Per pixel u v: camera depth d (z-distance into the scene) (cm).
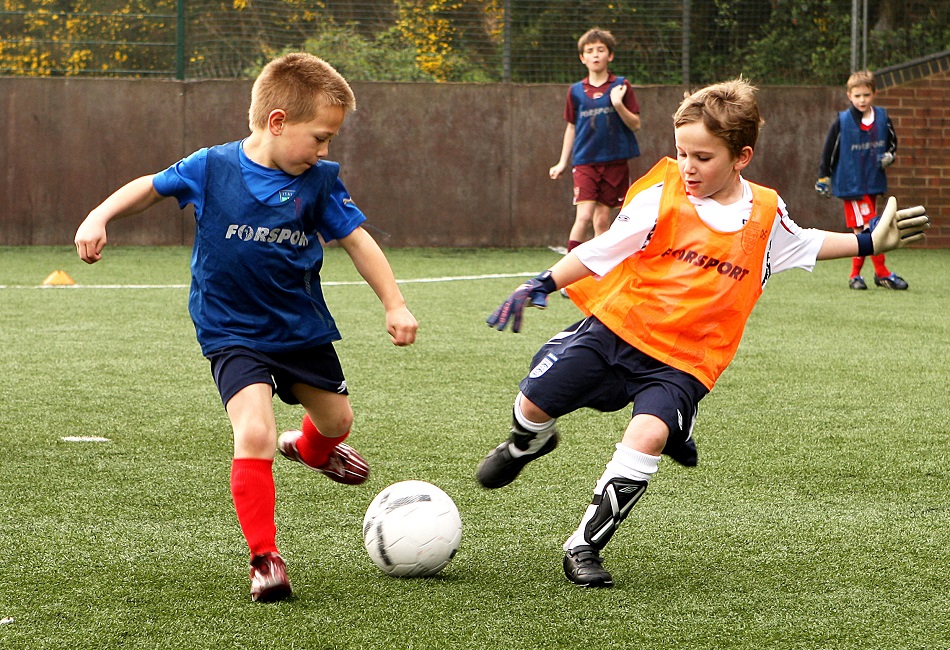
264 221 452
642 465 446
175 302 1341
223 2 2086
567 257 455
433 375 908
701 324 456
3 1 2056
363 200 2136
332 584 445
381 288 473
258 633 391
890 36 2214
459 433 717
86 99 2045
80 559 471
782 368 963
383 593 434
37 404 785
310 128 448
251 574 425
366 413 770
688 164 454
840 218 2209
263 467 432
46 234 2058
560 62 2175
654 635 393
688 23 2183
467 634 392
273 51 2125
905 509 562
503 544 502
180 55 2073
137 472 616
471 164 2148
